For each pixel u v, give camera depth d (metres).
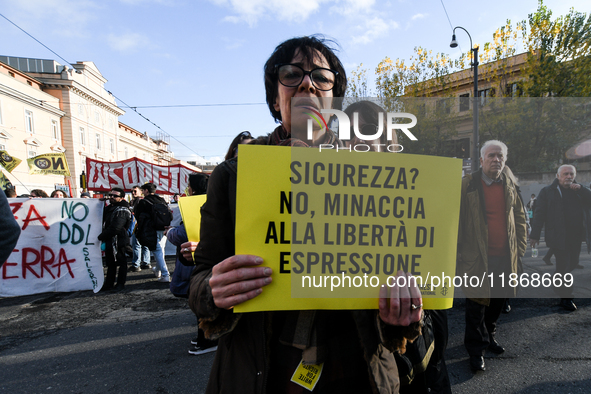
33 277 4.61
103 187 9.76
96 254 4.84
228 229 0.81
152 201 5.27
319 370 0.80
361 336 0.77
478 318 2.39
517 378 2.28
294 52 0.89
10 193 6.12
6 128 21.69
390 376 0.80
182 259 1.85
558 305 3.49
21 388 2.39
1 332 3.42
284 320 0.83
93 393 2.30
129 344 3.06
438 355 1.05
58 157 9.65
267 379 0.79
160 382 2.41
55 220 4.70
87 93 29.89
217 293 0.71
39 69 32.03
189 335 3.23
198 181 2.90
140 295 4.66
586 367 2.36
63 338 3.23
